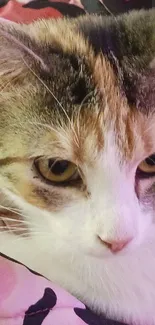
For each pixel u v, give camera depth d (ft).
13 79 0.67
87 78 0.67
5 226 0.75
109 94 0.68
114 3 0.86
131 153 0.69
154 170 0.72
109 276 0.78
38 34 0.69
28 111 0.67
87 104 0.67
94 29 0.73
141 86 0.68
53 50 0.67
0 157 0.70
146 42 0.70
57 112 0.66
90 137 0.67
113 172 0.68
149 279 0.78
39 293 0.64
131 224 0.68
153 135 0.69
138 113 0.68
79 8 0.86
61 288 0.69
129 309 0.77
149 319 0.79
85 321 0.65
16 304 0.63
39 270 0.77
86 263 0.77
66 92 0.66
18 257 0.77
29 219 0.74
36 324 0.62
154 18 0.74
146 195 0.72
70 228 0.69
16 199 0.73
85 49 0.69
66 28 0.73
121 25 0.73
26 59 0.65
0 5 0.86
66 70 0.66
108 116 0.68
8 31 0.64
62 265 0.77
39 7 0.85
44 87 0.66
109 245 0.68
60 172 0.69
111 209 0.67
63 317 0.63
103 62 0.68
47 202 0.71
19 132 0.68
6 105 0.68
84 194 0.69
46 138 0.67
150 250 0.77
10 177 0.71
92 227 0.67
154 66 0.67
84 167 0.68
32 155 0.68
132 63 0.69
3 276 0.65
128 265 0.77
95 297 0.77
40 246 0.76
